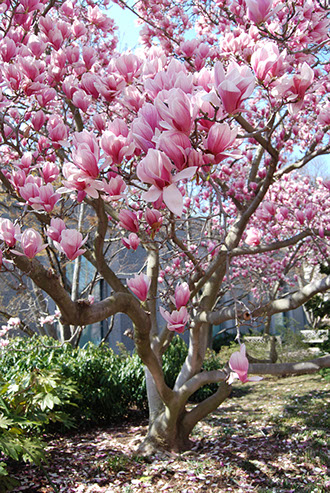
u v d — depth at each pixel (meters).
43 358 6.21
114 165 1.26
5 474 3.24
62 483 3.98
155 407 4.82
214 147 1.05
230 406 7.23
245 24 3.61
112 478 4.07
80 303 2.06
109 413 6.43
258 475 3.99
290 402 7.11
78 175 1.22
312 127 6.35
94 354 6.86
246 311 3.06
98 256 3.42
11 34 2.97
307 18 2.35
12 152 4.02
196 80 1.34
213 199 6.83
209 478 3.94
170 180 0.96
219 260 3.95
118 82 1.87
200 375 4.35
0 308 8.26
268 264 8.60
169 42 4.78
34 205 1.68
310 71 1.44
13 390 4.29
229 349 11.46
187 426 4.71
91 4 5.64
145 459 4.46
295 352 10.82
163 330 4.71
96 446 5.15
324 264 8.55
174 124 0.99
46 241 4.71
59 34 2.63
